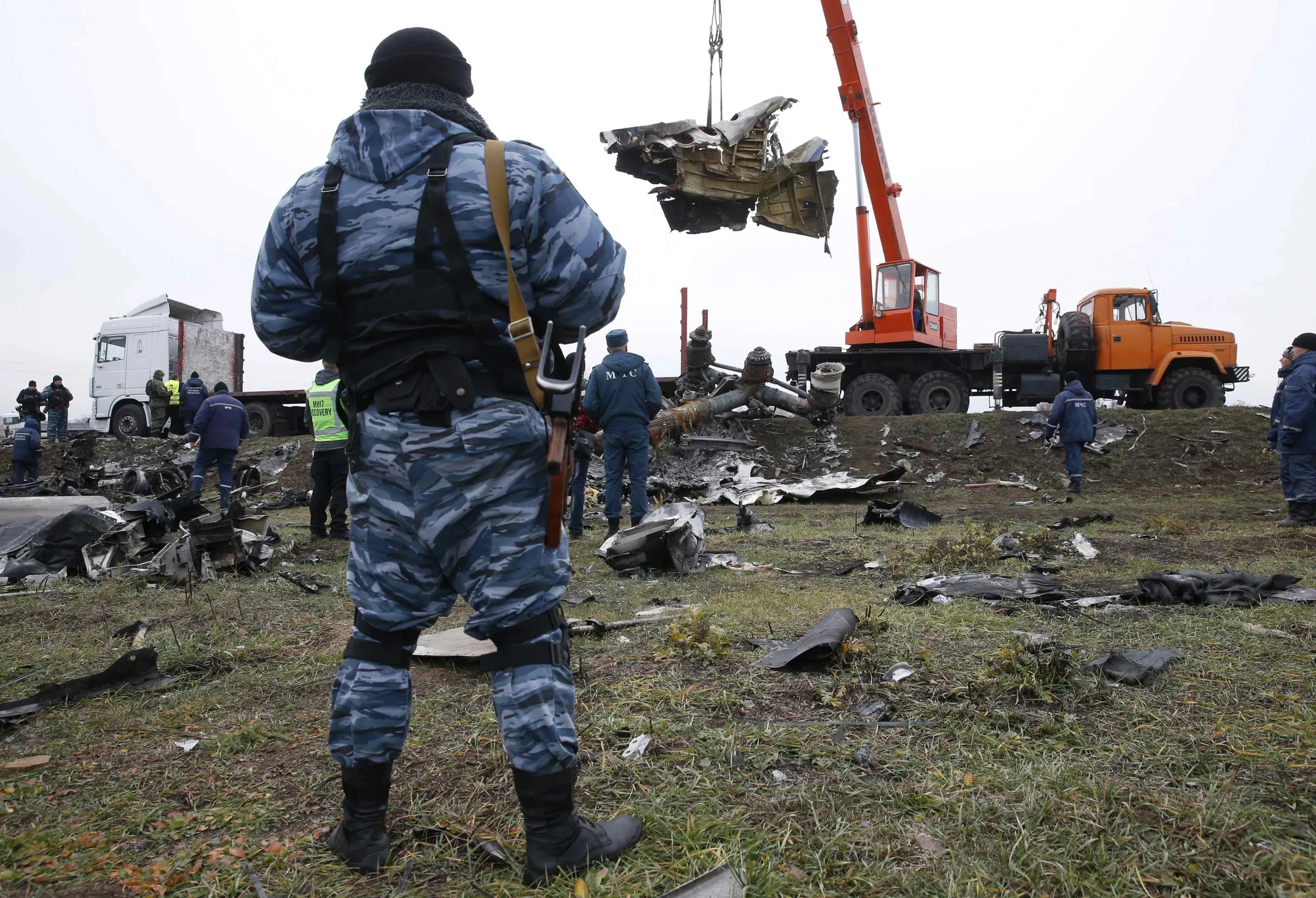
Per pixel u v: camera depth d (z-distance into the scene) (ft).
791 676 9.88
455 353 5.28
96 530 20.39
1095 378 53.88
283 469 52.85
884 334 53.83
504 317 5.41
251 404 66.54
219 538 18.80
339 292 5.52
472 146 5.44
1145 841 5.81
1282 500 35.65
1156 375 52.44
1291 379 24.94
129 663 10.54
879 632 11.60
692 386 48.44
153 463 56.65
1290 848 5.62
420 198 5.30
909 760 7.35
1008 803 6.44
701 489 41.60
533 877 5.48
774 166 38.99
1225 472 41.57
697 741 7.86
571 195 5.52
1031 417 47.01
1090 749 7.48
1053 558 19.65
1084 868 5.50
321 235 5.45
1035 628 12.09
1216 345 52.49
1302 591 13.62
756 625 12.71
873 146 54.19
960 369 54.90
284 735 8.57
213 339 71.67
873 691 9.28
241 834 6.34
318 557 22.35
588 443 26.35
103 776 7.63
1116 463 43.01
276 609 15.17
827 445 47.19
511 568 5.39
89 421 70.59
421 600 5.67
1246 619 12.29
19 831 6.52
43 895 5.50
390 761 5.82
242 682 10.62
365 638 5.74
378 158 5.39
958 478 43.32
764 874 5.42
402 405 5.26
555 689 5.51
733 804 6.61
